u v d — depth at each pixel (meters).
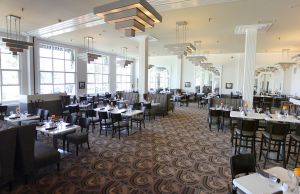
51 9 5.62
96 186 3.26
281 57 13.59
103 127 7.12
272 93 14.59
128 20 2.94
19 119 5.37
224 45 11.27
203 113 10.30
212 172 3.78
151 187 3.25
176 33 8.39
